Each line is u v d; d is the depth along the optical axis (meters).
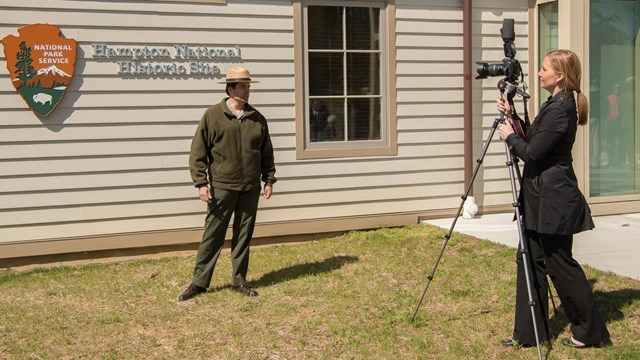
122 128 7.43
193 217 7.73
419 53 8.69
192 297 6.05
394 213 8.65
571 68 4.59
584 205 4.63
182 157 7.66
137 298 6.12
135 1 7.42
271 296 6.03
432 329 5.18
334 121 8.37
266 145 6.21
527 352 4.71
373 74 8.53
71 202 7.28
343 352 4.79
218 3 7.73
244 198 6.08
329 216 8.33
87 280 6.73
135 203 7.51
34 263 7.25
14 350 4.90
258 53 7.93
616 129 9.45
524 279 4.77
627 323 5.10
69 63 7.16
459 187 8.99
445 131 8.88
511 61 4.83
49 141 7.16
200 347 4.93
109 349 4.92
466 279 6.36
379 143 8.55
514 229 8.23
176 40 7.59
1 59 6.97
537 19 9.34
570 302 4.68
